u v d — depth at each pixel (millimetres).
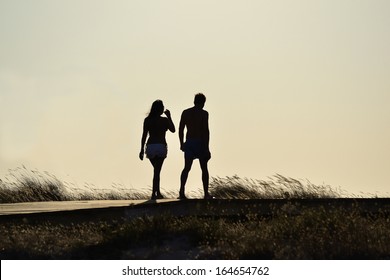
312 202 43375
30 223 38656
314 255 35125
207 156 46375
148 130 47500
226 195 55469
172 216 39438
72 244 36656
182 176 46406
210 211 42312
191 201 43000
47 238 37062
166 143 47562
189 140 46312
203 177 46625
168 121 47531
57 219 39250
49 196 57312
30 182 57812
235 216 41625
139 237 36906
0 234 37188
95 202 48156
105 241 36812
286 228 37688
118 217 40750
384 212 41250
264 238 36125
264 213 41844
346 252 35281
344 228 36875
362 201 43469
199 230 37469
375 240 36250
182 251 35688
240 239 36562
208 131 46438
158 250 35594
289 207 42219
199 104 46562
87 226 39406
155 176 47531
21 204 47219
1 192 57188
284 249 35500
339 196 53906
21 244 36188
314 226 37656
